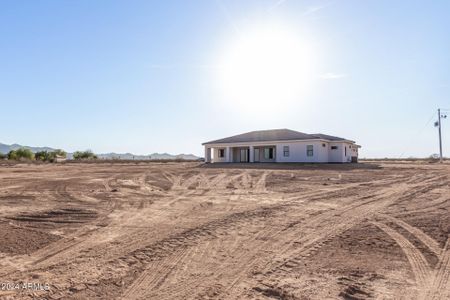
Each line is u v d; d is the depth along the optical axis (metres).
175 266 5.21
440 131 49.41
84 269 5.07
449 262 5.28
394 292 4.18
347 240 6.60
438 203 10.88
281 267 5.13
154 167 34.41
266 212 9.60
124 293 4.23
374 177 20.38
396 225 7.84
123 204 11.05
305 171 26.27
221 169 29.67
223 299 4.05
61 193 13.64
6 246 6.21
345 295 4.10
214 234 7.15
